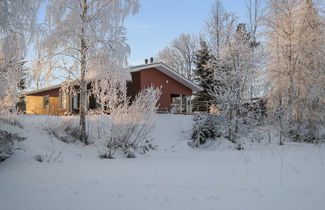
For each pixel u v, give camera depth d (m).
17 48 7.70
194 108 30.70
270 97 18.41
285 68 18.69
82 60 11.81
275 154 11.71
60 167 7.63
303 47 18.20
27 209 4.18
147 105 11.48
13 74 8.16
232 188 5.52
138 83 20.42
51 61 11.34
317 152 12.60
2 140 8.25
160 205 4.44
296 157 10.50
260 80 19.27
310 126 17.59
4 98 8.60
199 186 5.66
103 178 6.30
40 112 26.58
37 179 6.12
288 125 16.52
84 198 4.76
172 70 22.17
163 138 14.97
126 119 10.77
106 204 4.46
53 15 10.87
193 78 41.78
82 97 11.94
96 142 11.77
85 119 12.20
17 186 5.50
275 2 19.80
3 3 7.01
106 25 11.38
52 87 22.77
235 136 15.70
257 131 16.52
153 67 21.36
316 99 17.42
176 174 6.90
